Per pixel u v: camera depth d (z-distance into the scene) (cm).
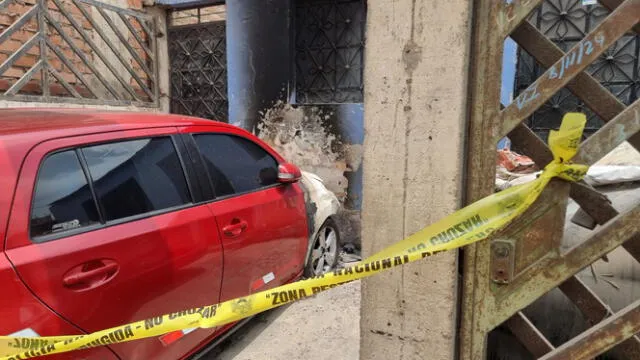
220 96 591
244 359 288
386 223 145
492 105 131
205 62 597
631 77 440
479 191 136
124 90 567
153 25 594
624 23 116
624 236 120
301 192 346
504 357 161
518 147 150
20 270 166
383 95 141
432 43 132
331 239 399
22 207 174
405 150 140
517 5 125
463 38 128
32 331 167
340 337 309
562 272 126
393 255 122
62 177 192
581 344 126
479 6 129
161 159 239
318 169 509
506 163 325
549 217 126
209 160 268
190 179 249
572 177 115
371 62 141
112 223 204
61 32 475
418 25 133
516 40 143
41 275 171
